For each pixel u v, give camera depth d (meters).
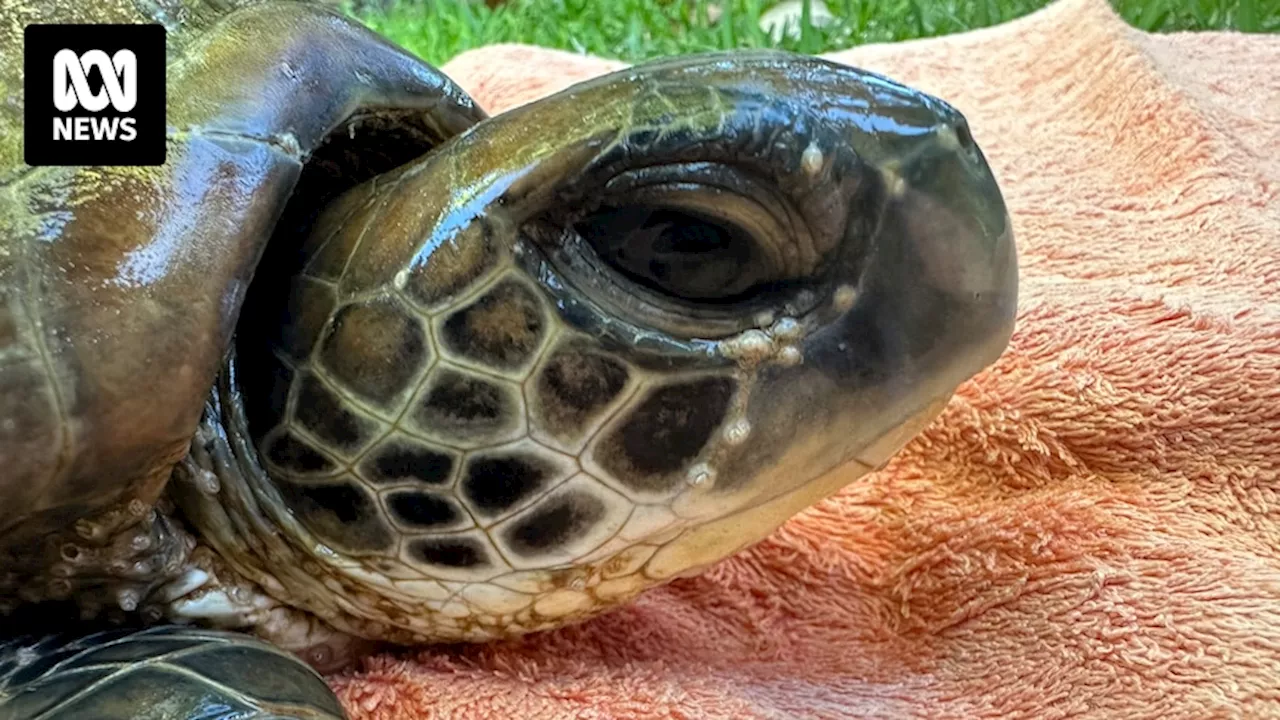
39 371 0.16
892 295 0.18
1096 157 0.42
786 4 0.71
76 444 0.16
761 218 0.17
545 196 0.17
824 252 0.17
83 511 0.17
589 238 0.17
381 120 0.20
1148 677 0.22
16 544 0.18
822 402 0.18
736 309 0.18
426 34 0.70
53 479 0.17
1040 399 0.28
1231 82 0.47
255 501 0.19
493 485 0.18
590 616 0.21
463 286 0.18
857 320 0.18
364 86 0.19
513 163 0.17
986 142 0.43
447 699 0.20
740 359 0.18
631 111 0.17
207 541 0.20
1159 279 0.33
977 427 0.28
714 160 0.17
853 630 0.26
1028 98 0.46
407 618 0.21
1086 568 0.24
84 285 0.16
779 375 0.18
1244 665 0.21
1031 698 0.22
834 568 0.27
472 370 0.18
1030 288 0.31
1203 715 0.21
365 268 0.18
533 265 0.17
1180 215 0.37
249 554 0.20
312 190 0.21
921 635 0.25
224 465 0.19
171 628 0.19
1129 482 0.27
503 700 0.20
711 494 0.18
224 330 0.17
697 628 0.25
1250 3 0.58
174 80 0.18
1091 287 0.31
